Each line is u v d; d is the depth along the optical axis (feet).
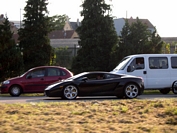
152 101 40.96
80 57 102.99
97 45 101.45
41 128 27.66
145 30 100.37
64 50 115.55
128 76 58.75
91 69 100.27
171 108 34.73
